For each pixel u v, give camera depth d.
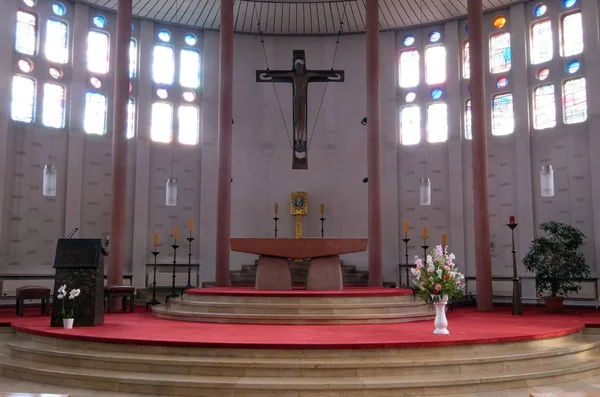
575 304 14.94
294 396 6.61
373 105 15.26
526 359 7.84
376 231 14.93
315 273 12.30
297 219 17.31
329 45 18.38
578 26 15.63
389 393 6.69
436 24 17.64
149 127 16.98
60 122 15.99
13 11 15.16
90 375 7.15
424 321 10.82
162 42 17.55
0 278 14.59
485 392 6.98
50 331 8.80
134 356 7.52
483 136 14.18
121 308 13.42
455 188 16.80
